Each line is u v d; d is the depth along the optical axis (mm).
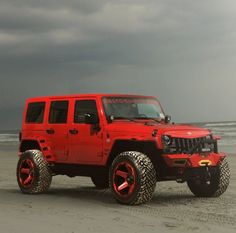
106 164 8367
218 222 6336
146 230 5848
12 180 12727
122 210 7328
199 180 8406
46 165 9445
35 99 9953
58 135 9258
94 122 8492
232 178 12039
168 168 7730
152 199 8547
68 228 5980
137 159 7641
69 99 9188
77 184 11516
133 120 8688
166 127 7895
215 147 8391
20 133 10148
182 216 6793
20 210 7418
